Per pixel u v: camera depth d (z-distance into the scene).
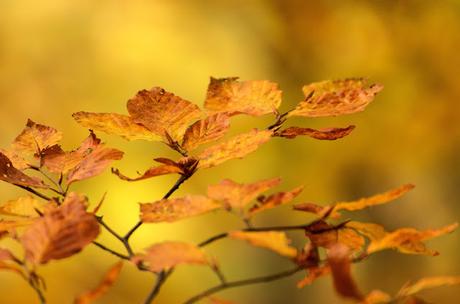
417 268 8.82
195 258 1.06
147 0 8.62
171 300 7.29
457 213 9.10
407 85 9.28
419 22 9.42
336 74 9.13
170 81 8.56
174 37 8.65
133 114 1.39
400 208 9.17
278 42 8.97
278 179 1.17
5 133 8.20
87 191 7.21
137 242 7.24
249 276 8.06
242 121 7.99
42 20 8.57
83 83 8.38
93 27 8.59
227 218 7.83
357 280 8.68
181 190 7.73
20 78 8.37
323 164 8.68
